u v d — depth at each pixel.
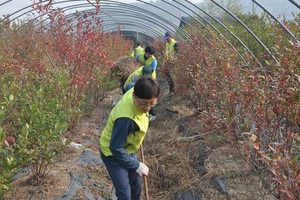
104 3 14.46
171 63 8.80
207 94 5.46
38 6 6.25
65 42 6.05
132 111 3.17
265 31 9.17
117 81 9.05
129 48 15.47
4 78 5.37
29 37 8.09
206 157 5.28
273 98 3.20
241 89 3.85
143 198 4.77
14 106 4.25
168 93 10.64
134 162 3.32
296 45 3.18
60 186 4.19
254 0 5.82
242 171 4.61
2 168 3.12
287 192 2.28
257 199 4.00
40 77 5.48
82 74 6.07
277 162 2.41
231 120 4.03
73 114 5.32
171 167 5.35
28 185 4.15
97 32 6.52
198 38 7.55
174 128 7.07
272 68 3.62
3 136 2.94
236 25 12.02
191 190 4.60
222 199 4.20
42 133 3.78
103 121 7.56
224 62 4.65
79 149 5.37
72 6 13.37
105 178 4.83
